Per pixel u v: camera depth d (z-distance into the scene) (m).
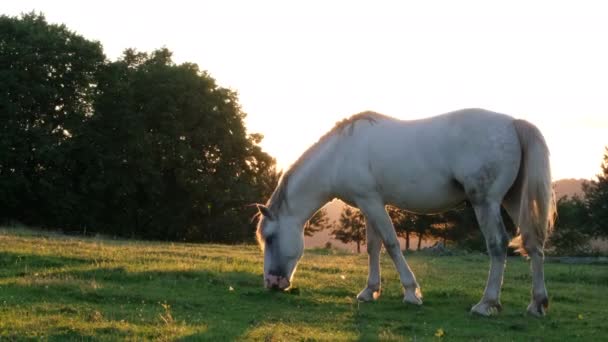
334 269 15.55
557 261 24.56
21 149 38.56
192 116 45.34
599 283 16.72
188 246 23.39
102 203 43.28
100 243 19.72
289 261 11.29
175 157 44.22
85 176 41.56
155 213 45.56
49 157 38.50
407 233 53.00
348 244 65.56
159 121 44.34
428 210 10.46
